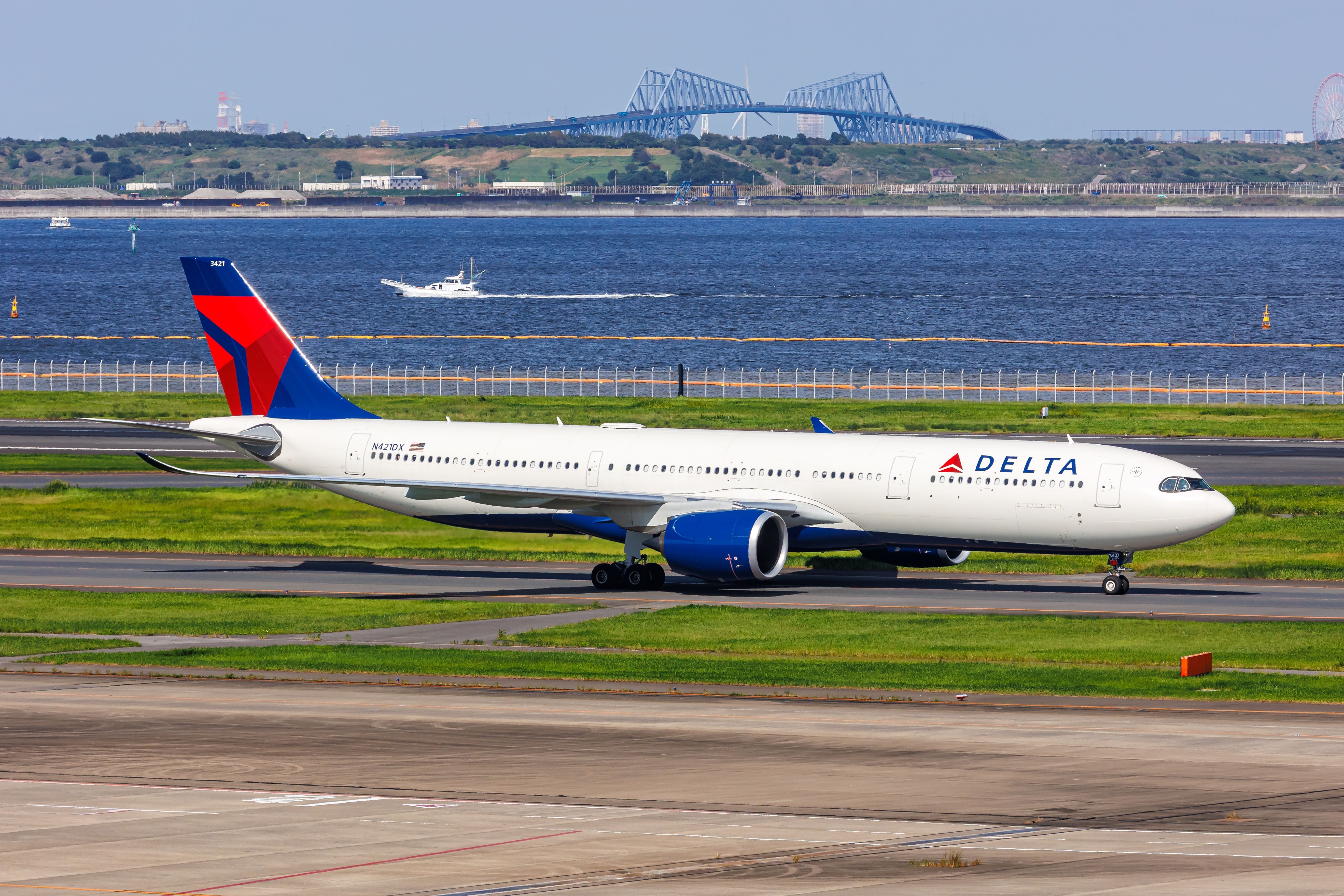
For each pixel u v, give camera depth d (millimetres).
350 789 117562
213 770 124062
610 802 113312
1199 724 141250
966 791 116500
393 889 90500
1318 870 93562
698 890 89500
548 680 166250
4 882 92500
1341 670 171375
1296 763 125125
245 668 173250
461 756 129125
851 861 96312
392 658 179750
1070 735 136625
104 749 131875
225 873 94250
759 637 194500
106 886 91438
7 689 160375
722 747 132375
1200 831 104250
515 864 96000
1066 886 89750
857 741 134750
